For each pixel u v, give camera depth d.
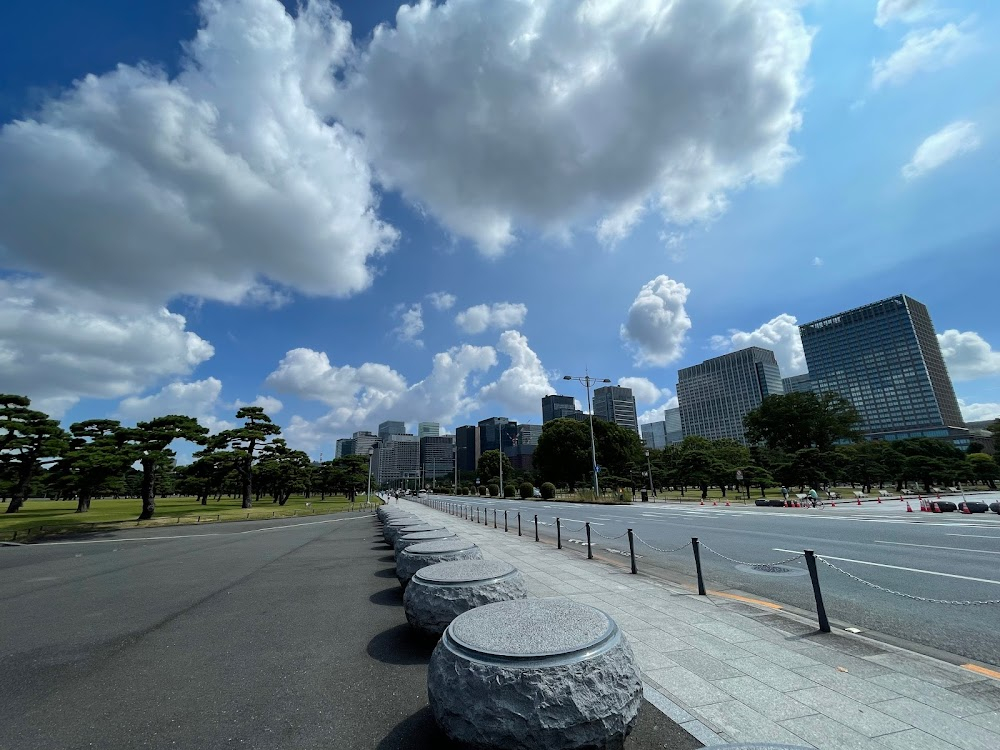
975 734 3.29
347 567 12.23
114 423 39.19
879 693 3.96
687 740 3.30
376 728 3.69
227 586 10.03
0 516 36.22
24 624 7.25
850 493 50.78
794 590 8.12
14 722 3.92
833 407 60.50
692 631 5.65
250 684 4.64
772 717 3.58
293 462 66.12
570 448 61.53
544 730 2.71
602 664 2.95
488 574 5.34
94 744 3.53
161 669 5.14
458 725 2.89
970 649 5.27
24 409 34.56
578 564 10.63
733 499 48.09
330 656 5.39
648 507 35.25
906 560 10.40
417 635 5.56
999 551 11.24
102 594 9.59
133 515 39.44
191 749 3.41
